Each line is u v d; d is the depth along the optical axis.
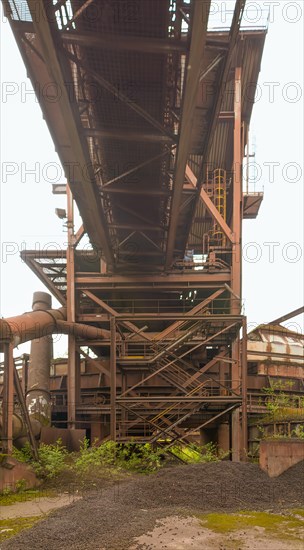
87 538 9.25
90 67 14.10
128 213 22.92
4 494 15.30
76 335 28.00
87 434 31.20
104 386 30.59
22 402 18.39
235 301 27.14
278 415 25.64
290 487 14.13
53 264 31.22
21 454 18.41
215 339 26.94
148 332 30.55
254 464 16.17
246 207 34.75
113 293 31.31
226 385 27.45
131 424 23.59
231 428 25.02
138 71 14.16
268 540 9.27
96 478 17.30
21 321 19.38
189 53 12.30
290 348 35.03
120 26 12.71
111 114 16.06
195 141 19.41
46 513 12.26
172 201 19.36
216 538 9.38
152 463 19.98
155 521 10.56
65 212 29.59
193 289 28.88
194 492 13.38
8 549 8.55
